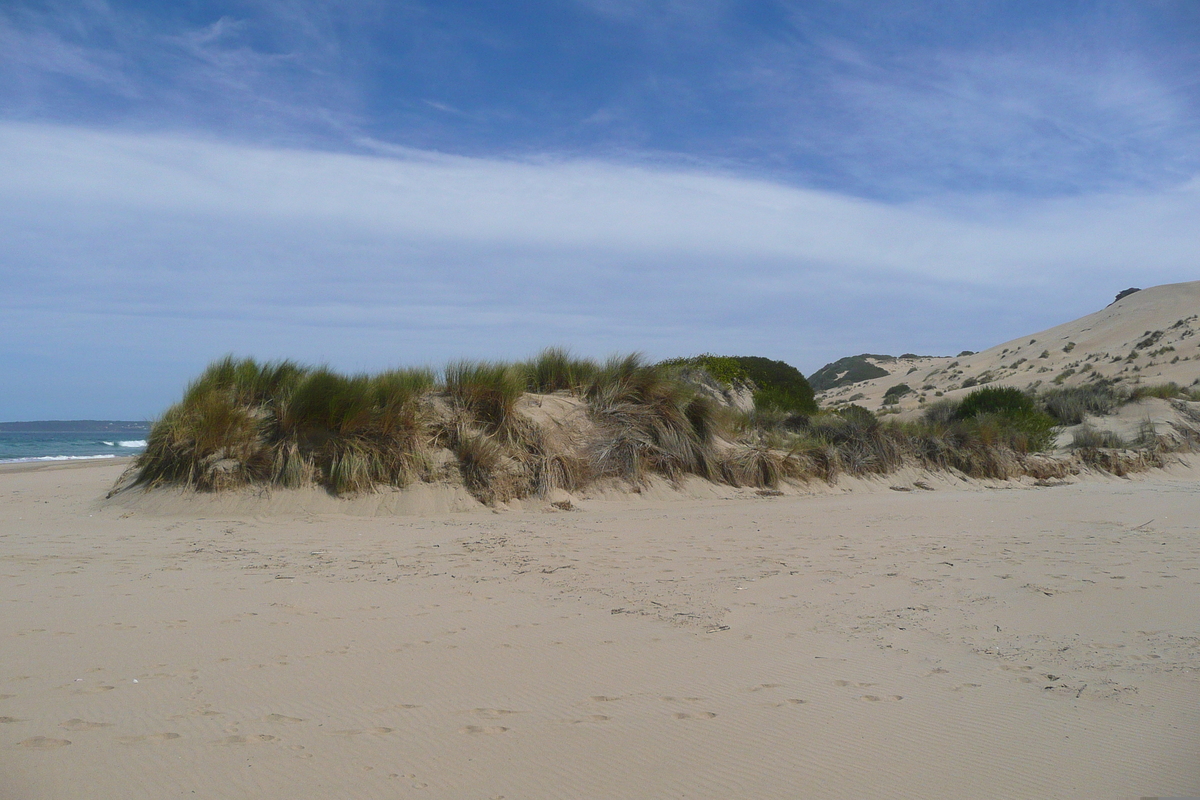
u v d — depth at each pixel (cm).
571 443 1399
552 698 446
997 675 489
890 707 438
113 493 1219
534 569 785
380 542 930
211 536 952
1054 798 340
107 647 509
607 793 338
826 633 575
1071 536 1005
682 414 1523
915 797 340
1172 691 460
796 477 1616
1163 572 776
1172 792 345
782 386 2717
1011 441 2155
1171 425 2638
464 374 1402
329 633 555
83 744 368
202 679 457
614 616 616
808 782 352
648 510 1260
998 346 8200
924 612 630
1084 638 562
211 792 328
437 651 523
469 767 358
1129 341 6109
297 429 1227
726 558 847
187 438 1187
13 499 1308
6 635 526
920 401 5459
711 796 337
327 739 384
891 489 1725
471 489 1245
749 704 441
